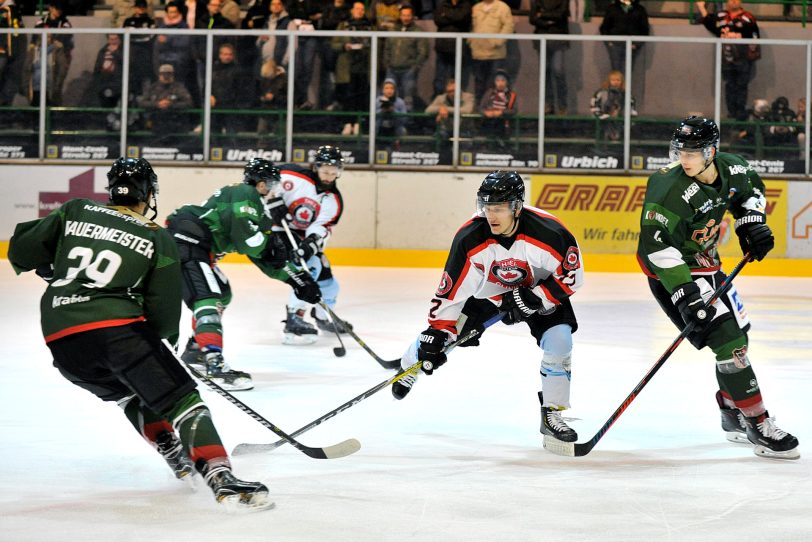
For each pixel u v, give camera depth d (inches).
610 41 1316.4
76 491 346.9
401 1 1376.7
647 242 414.9
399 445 424.8
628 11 1334.9
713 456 410.3
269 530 303.1
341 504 331.9
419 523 312.0
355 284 1103.6
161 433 353.4
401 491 349.7
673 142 406.6
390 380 409.4
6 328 765.9
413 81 1322.6
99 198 1332.4
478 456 406.6
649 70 1322.6
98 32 1323.8
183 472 350.6
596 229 1325.0
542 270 405.1
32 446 412.2
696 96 1327.5
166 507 327.3
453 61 1317.7
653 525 312.7
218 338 555.5
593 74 1322.6
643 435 449.4
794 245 1314.0
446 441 433.7
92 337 322.7
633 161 1332.4
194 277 563.5
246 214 571.2
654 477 374.0
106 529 303.6
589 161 1332.4
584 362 649.0
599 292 1067.9
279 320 839.7
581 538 299.1
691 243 424.5
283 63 1322.6
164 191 1334.9
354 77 1323.8
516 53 1320.1
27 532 300.2
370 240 1325.0
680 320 436.8
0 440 421.4
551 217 403.2
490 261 405.7
